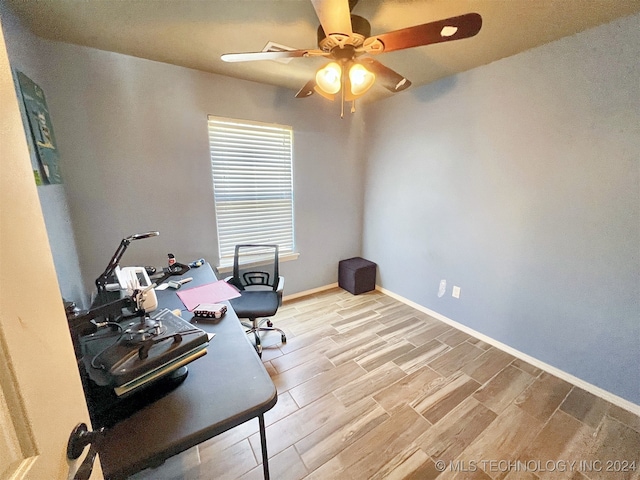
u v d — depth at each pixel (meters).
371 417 1.56
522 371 1.95
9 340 0.35
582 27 1.54
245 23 1.52
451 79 2.28
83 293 1.97
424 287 2.83
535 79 1.80
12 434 0.35
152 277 1.84
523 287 2.03
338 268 3.49
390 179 3.04
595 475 1.25
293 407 1.63
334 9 1.04
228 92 2.36
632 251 1.52
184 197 2.33
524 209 1.96
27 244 0.40
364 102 3.08
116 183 2.03
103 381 0.72
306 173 2.96
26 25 1.49
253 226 2.77
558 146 1.74
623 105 1.47
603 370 1.69
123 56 1.92
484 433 1.46
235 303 2.12
